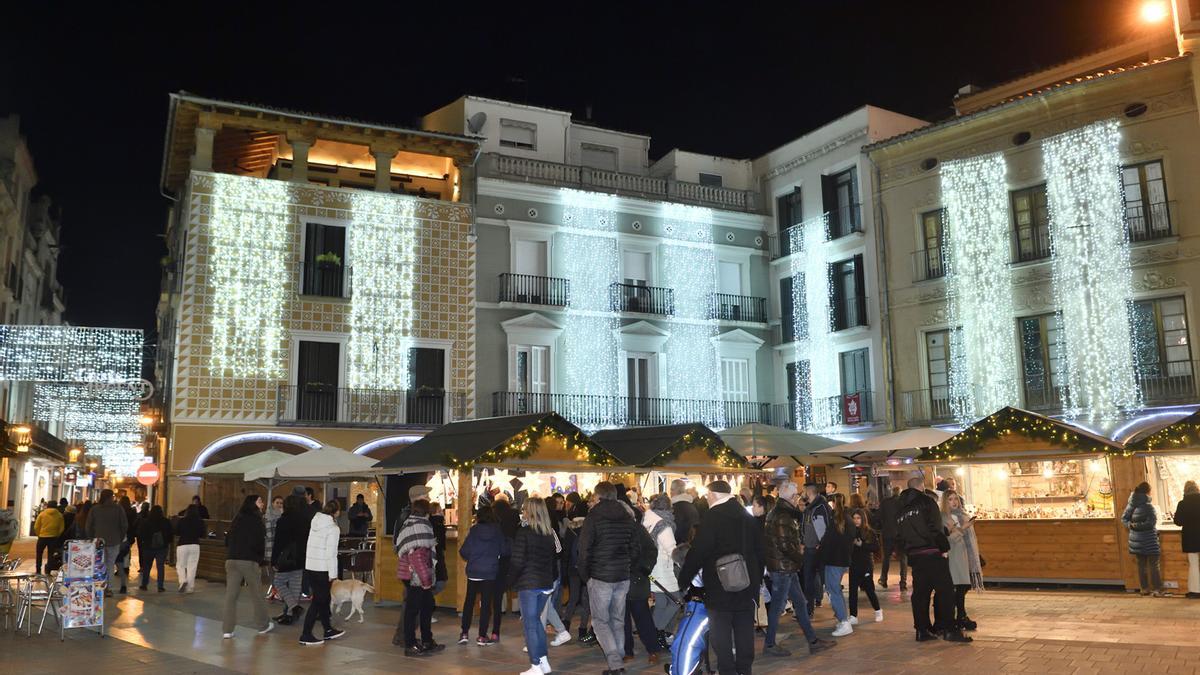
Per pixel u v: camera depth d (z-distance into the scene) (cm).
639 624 950
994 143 2456
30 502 3778
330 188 2516
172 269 2858
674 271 2939
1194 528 1373
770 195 3114
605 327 2795
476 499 1591
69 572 1139
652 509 973
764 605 1044
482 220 2683
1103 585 1523
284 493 2316
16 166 3875
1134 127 2220
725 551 704
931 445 1783
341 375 2455
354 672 907
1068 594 1470
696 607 790
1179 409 2092
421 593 1004
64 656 1004
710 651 998
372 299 2519
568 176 2823
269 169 2808
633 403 2792
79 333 2283
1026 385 2350
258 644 1084
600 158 3105
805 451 1902
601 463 1472
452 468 1359
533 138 2923
